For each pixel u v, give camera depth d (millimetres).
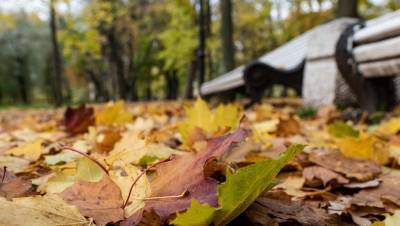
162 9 29672
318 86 4898
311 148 1854
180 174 794
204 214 635
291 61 6133
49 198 706
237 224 775
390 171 1402
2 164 1255
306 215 845
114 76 34562
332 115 3744
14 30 45875
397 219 738
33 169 1199
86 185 798
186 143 1603
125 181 826
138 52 35469
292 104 7770
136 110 5875
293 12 22188
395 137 2051
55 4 14969
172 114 5055
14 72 48500
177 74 37188
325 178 1185
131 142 1223
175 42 21438
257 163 638
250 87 6043
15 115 9359
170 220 717
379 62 3260
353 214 934
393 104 3896
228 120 1763
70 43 18422
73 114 2328
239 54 32594
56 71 16234
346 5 8359
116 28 30578
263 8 25906
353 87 3820
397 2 16484
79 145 1571
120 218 723
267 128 2311
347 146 1569
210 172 876
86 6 19344
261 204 866
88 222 686
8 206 661
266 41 29734
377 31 3158
